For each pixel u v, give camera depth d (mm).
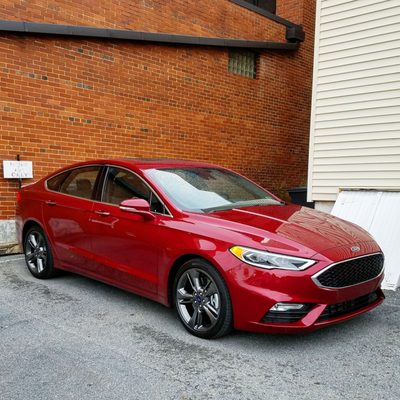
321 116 8023
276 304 3584
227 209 4578
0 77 7070
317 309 3650
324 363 3578
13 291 5430
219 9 10422
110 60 8430
